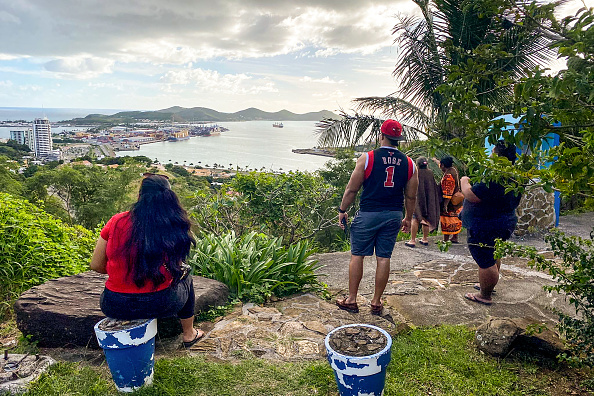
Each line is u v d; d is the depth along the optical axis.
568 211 10.44
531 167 2.29
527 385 3.01
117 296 2.79
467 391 2.93
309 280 5.12
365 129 11.70
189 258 5.03
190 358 3.27
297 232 8.31
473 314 4.32
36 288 3.94
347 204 4.10
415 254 6.73
